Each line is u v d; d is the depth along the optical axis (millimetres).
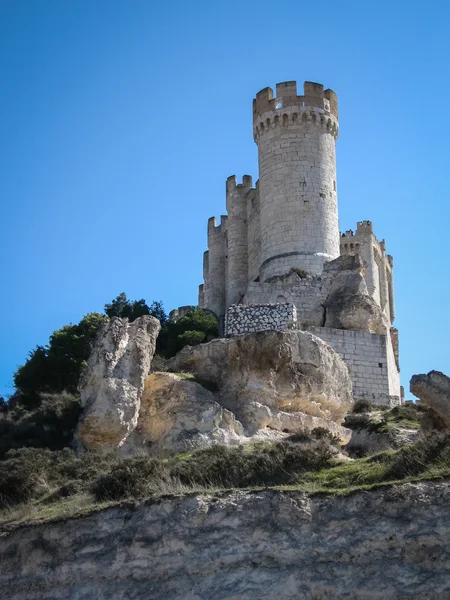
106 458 30031
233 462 26594
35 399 44875
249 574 21672
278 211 58750
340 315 48781
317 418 34812
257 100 62531
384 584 20344
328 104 61594
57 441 34094
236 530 22625
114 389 32125
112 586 22672
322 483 24625
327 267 52406
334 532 21875
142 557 22859
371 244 81312
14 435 34500
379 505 21875
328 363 36312
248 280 66562
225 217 73625
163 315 59906
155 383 34062
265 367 34531
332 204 59562
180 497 23781
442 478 22078
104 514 24266
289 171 59250
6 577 24078
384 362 46906
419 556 20609
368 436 37500
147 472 26625
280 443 28859
